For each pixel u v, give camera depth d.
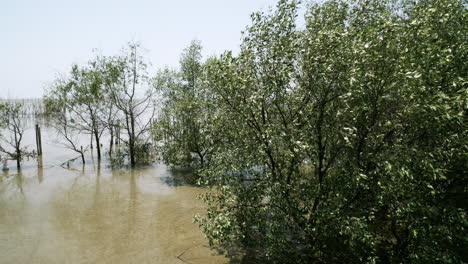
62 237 11.67
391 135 7.24
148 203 15.70
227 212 8.50
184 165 21.72
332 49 7.12
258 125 8.36
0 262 9.73
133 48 23.64
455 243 7.35
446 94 6.21
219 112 9.58
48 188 18.73
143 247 10.73
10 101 24.14
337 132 7.41
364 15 8.80
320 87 7.77
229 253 9.98
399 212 6.65
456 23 7.11
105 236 11.73
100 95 24.39
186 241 11.13
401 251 7.68
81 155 28.08
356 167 6.86
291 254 9.09
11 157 25.80
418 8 7.33
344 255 8.54
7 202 16.02
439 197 7.26
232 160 8.30
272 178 8.23
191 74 23.45
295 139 7.50
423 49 6.35
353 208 7.71
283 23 8.20
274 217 7.64
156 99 24.34
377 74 6.75
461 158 6.51
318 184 8.07
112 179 20.83
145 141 26.98
